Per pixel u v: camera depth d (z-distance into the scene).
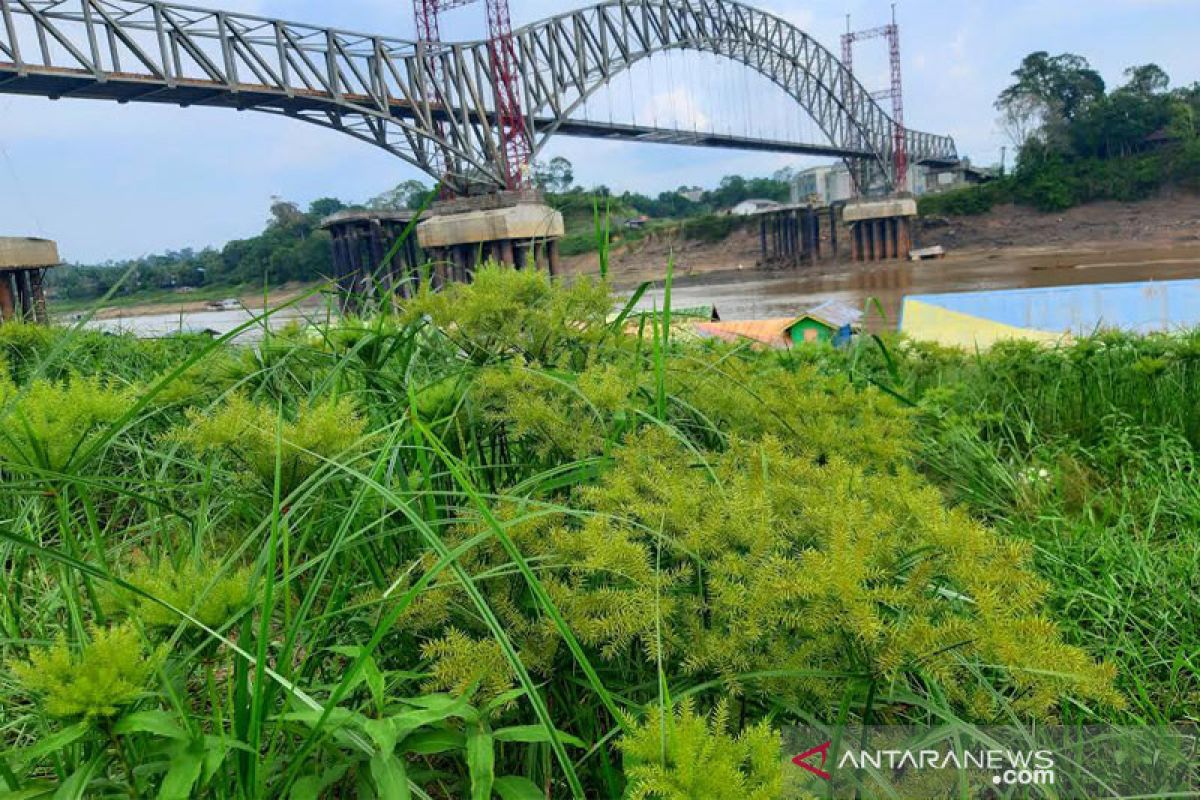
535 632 1.27
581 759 1.27
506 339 2.12
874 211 96.94
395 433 1.52
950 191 113.88
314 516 1.60
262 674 1.04
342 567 1.60
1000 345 5.18
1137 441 3.90
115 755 1.14
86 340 3.65
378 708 1.09
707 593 1.30
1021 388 4.87
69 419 1.34
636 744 0.91
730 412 2.14
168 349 3.89
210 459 1.57
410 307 2.14
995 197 101.44
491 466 1.83
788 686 1.17
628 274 106.00
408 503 1.51
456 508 1.49
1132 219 92.25
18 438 1.32
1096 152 101.44
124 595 1.13
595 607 1.22
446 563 1.10
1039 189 99.56
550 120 59.34
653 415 1.97
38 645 1.44
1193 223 87.38
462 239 49.03
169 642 1.04
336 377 2.05
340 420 1.47
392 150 51.31
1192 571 2.33
